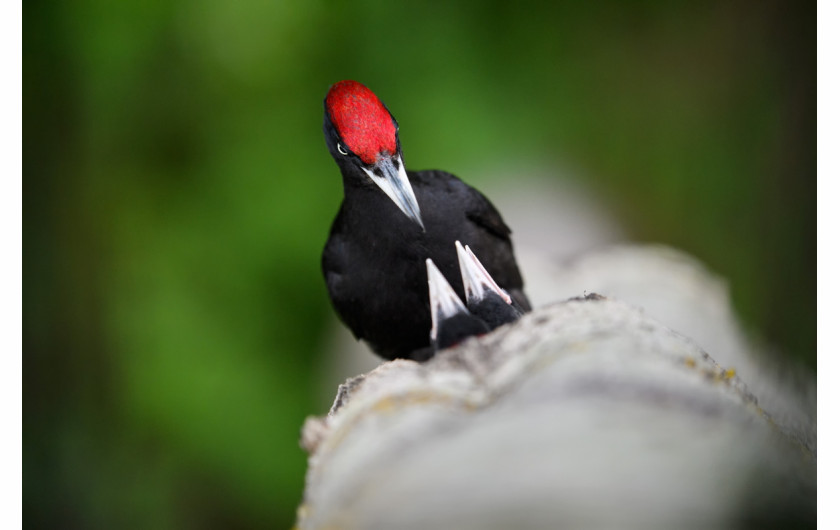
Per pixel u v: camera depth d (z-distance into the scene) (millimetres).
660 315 4195
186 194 4344
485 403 3658
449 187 3971
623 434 3631
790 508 3639
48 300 4344
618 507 3617
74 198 4352
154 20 4312
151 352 4289
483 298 3855
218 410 4273
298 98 4348
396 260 3941
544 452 3627
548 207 4434
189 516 4285
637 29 4812
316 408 4281
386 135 3912
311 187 4332
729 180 4723
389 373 3732
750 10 4977
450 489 3629
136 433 4289
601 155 4715
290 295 4312
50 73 4332
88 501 4301
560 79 4574
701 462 3631
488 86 4434
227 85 4340
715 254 4648
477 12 4445
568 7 4605
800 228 4477
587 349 3660
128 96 4340
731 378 3705
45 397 4340
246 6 4316
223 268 4316
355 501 3641
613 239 4461
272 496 4270
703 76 4867
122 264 4328
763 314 4461
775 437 3664
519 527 3621
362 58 4387
